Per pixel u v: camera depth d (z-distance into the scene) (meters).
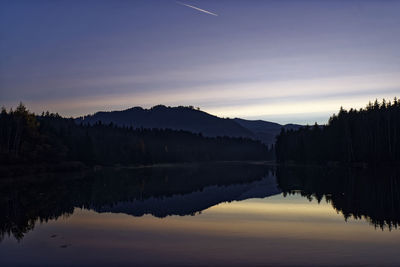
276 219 25.91
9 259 16.59
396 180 54.25
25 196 41.97
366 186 46.78
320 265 15.14
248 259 16.05
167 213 29.69
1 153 75.19
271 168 114.06
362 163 94.88
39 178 71.00
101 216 28.44
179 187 54.31
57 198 40.34
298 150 132.88
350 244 18.45
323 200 35.53
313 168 99.94
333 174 70.94
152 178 74.62
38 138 88.31
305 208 30.84
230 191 47.47
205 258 16.30
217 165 162.62
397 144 92.69
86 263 15.88
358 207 30.50
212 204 35.06
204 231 22.16
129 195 43.84
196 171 105.38
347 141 99.56
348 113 110.25
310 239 19.61
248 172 94.25
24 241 20.00
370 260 15.72
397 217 25.81
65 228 23.67
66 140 107.25
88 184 58.94
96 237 20.86
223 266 15.17
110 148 152.12
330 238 19.78
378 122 93.50
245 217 27.09
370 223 23.75
